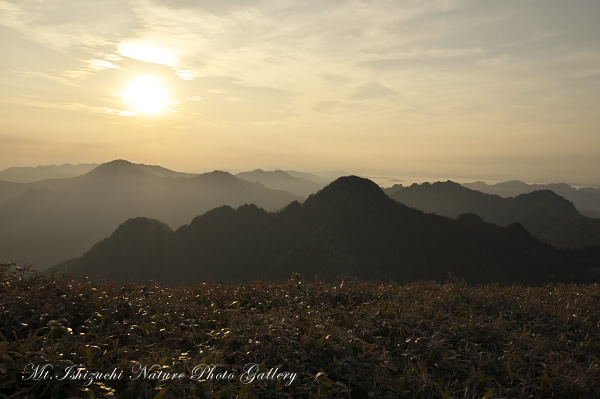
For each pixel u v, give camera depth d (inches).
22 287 250.1
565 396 215.2
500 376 227.8
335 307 321.4
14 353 169.0
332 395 187.9
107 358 182.9
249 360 209.3
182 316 262.5
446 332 267.3
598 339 287.6
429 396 198.7
